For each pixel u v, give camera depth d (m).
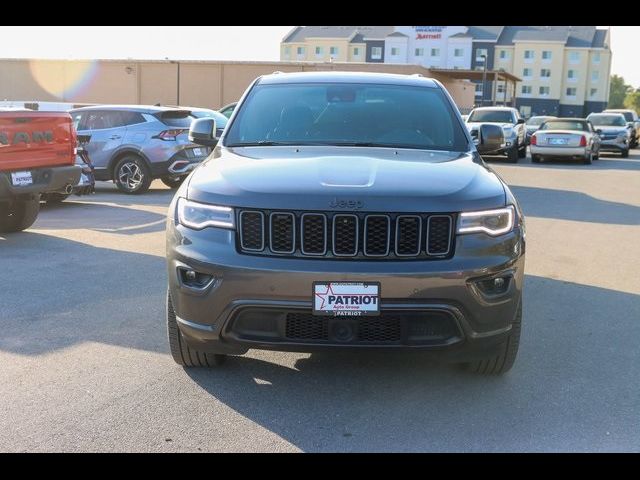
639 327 5.40
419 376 4.33
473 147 4.87
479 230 3.69
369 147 4.71
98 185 14.88
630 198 13.45
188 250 3.76
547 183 15.98
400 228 3.61
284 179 3.82
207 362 4.31
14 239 8.48
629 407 3.93
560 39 105.19
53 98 40.50
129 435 3.53
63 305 5.70
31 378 4.21
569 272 7.23
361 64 38.53
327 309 3.55
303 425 3.67
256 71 38.62
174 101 39.59
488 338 3.74
